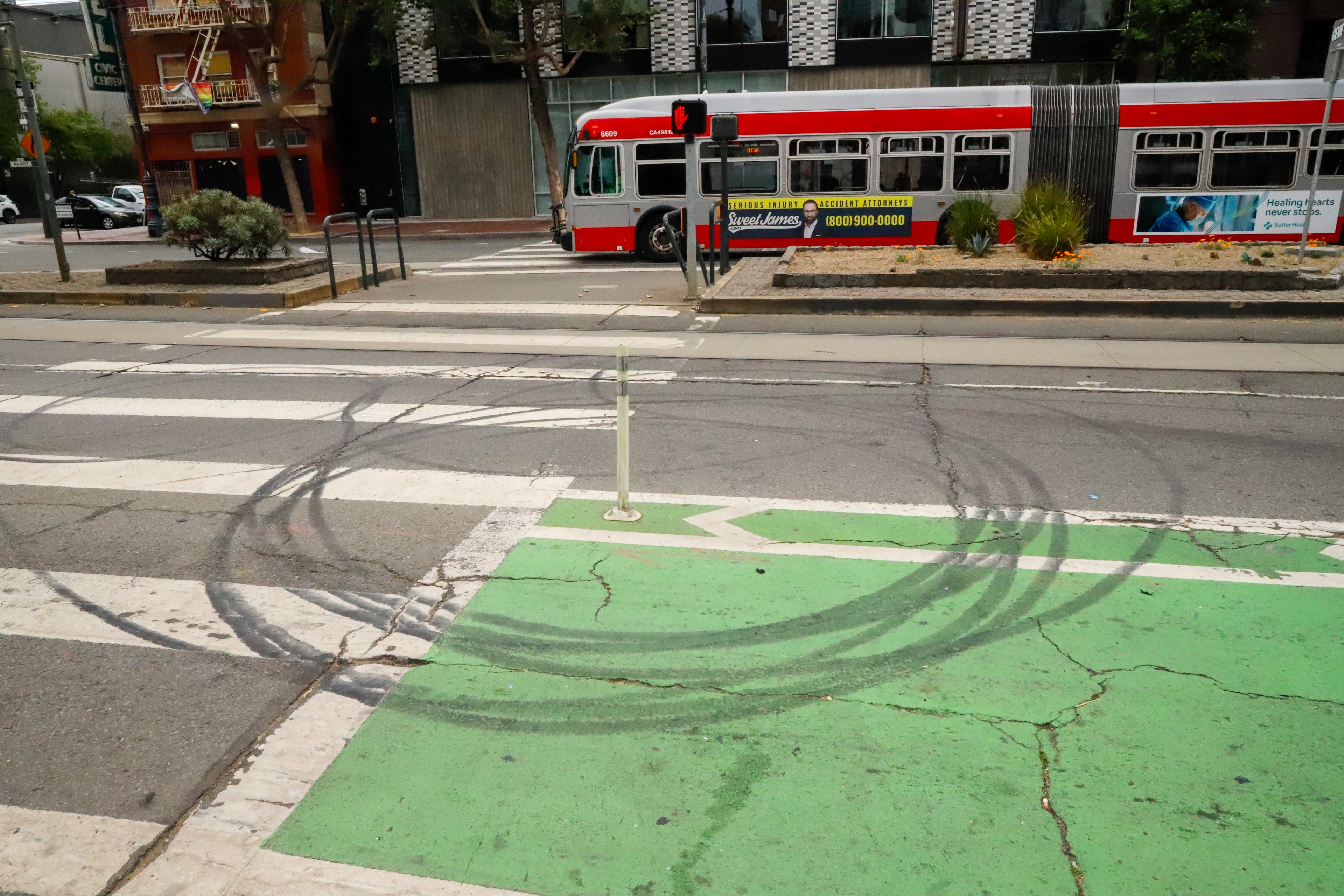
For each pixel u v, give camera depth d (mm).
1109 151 17141
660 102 18312
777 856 2770
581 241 19078
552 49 31922
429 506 5586
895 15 29609
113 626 4195
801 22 30188
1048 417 7336
